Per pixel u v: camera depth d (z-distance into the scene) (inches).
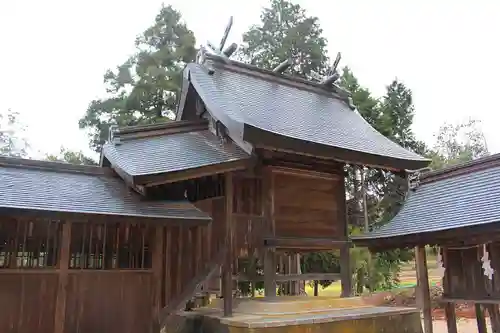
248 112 416.5
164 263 360.2
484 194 385.4
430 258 1204.5
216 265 378.0
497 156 415.2
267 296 397.4
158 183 340.5
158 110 877.2
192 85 465.4
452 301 394.3
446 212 395.5
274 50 1005.2
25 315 289.9
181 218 330.6
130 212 317.4
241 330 330.3
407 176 498.0
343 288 450.3
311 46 1002.1
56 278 305.1
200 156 384.5
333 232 452.1
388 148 478.9
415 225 404.2
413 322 429.7
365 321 390.6
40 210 280.7
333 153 404.2
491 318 413.7
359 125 532.7
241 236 390.9
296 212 429.4
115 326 320.2
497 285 355.6
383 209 924.0
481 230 332.8
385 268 866.1
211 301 493.0
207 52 487.8
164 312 349.4
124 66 913.5
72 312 305.9
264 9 1085.1
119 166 359.3
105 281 323.6
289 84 554.3
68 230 314.0
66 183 342.6
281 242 408.8
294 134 396.2
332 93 595.8
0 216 275.4
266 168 418.6
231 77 489.7
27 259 300.5
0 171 329.4
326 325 363.3
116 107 874.1
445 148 1657.2
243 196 405.4
